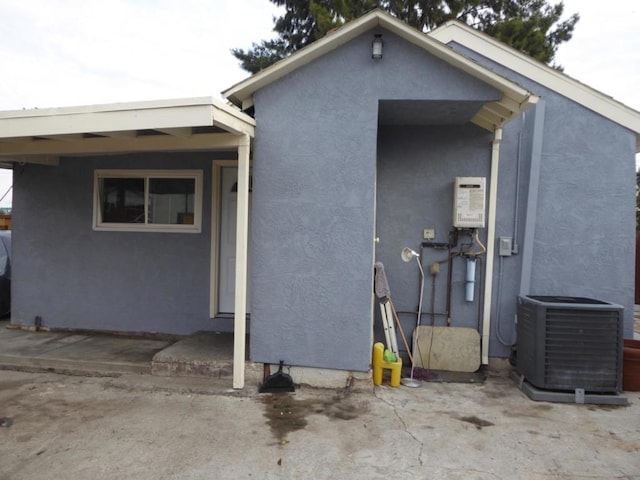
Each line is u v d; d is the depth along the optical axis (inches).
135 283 246.8
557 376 180.9
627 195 208.2
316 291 186.4
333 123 184.1
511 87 171.9
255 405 171.2
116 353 214.7
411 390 189.6
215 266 238.7
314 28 561.6
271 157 187.8
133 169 246.1
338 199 184.4
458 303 217.9
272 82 186.9
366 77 182.1
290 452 137.5
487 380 204.4
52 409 166.1
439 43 172.2
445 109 192.1
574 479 125.5
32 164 257.0
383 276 205.3
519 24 513.3
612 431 154.5
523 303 195.8
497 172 213.3
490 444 144.0
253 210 189.6
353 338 185.2
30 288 258.8
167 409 166.9
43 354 211.9
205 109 154.6
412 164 219.5
